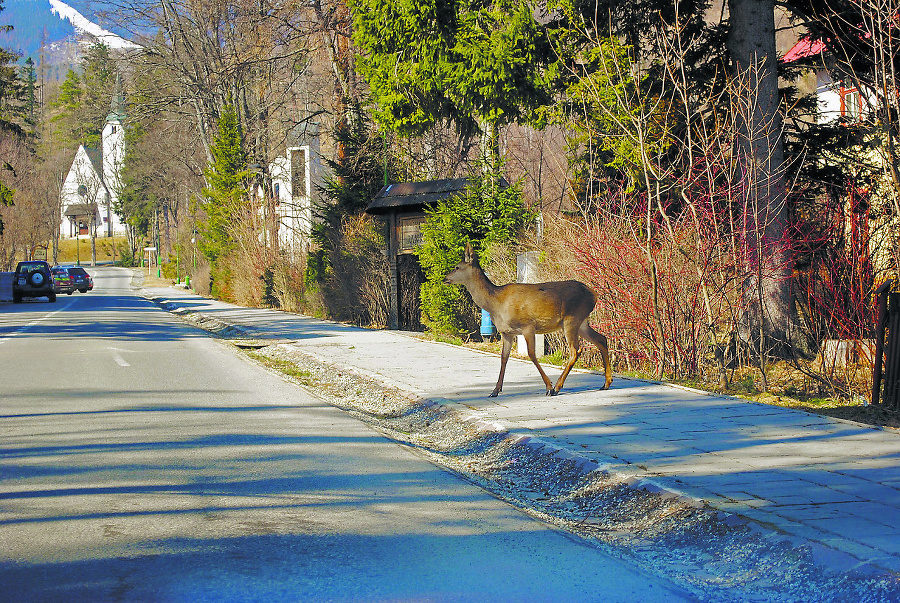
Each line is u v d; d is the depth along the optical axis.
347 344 19.97
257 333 24.23
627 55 17.20
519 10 17.20
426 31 17.73
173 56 49.72
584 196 18.06
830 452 7.76
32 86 181.50
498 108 18.03
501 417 9.93
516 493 7.34
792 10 16.53
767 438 8.45
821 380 12.67
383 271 25.83
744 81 15.03
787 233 14.64
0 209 88.88
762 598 4.81
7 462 8.00
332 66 35.91
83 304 47.31
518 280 16.14
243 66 41.50
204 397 12.51
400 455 8.61
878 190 13.71
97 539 5.64
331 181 31.56
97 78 143.00
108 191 157.88
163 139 65.56
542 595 4.77
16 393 12.62
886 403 10.59
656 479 6.84
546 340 16.41
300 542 5.64
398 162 31.33
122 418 10.52
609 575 5.14
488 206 19.52
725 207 14.33
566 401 10.94
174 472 7.66
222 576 4.95
